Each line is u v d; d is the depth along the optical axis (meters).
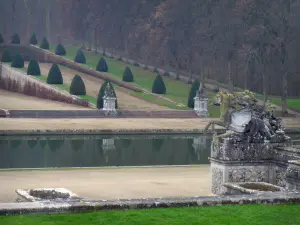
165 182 58.84
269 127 49.00
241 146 47.88
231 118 48.69
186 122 141.62
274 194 35.47
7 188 53.94
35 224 28.17
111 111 151.00
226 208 32.75
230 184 44.75
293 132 131.12
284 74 166.88
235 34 187.50
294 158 45.91
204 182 59.12
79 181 58.91
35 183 57.25
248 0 183.50
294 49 195.00
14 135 113.94
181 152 94.50
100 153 91.19
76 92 174.00
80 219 29.38
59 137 113.06
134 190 53.75
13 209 29.78
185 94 193.12
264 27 172.50
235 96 49.00
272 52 182.62
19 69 196.00
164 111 157.00
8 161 79.94
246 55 175.38
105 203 31.53
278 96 195.12
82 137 114.38
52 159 82.94
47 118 140.12
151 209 31.92
